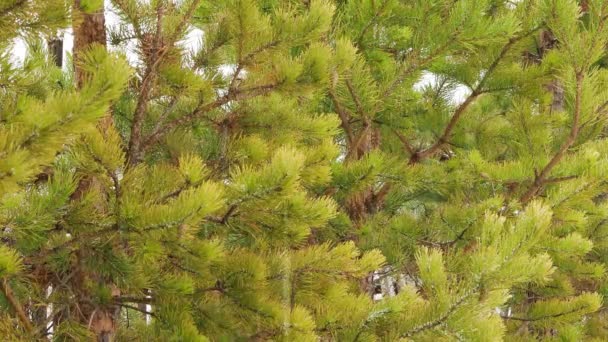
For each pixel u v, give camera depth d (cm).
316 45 334
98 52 258
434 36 434
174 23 328
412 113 557
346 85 444
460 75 510
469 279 283
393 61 468
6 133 182
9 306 296
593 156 455
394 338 297
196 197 251
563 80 446
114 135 279
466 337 278
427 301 317
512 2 501
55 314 315
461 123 559
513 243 272
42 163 186
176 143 388
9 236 272
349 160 486
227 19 332
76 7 224
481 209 492
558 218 496
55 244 298
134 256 304
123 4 316
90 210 282
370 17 451
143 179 309
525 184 529
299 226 314
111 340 333
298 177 265
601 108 449
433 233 520
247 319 329
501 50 483
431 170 511
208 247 288
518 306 637
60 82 362
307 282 353
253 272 332
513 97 532
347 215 561
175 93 327
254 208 295
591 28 425
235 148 369
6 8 192
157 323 319
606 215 591
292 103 422
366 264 358
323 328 344
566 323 544
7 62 225
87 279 321
